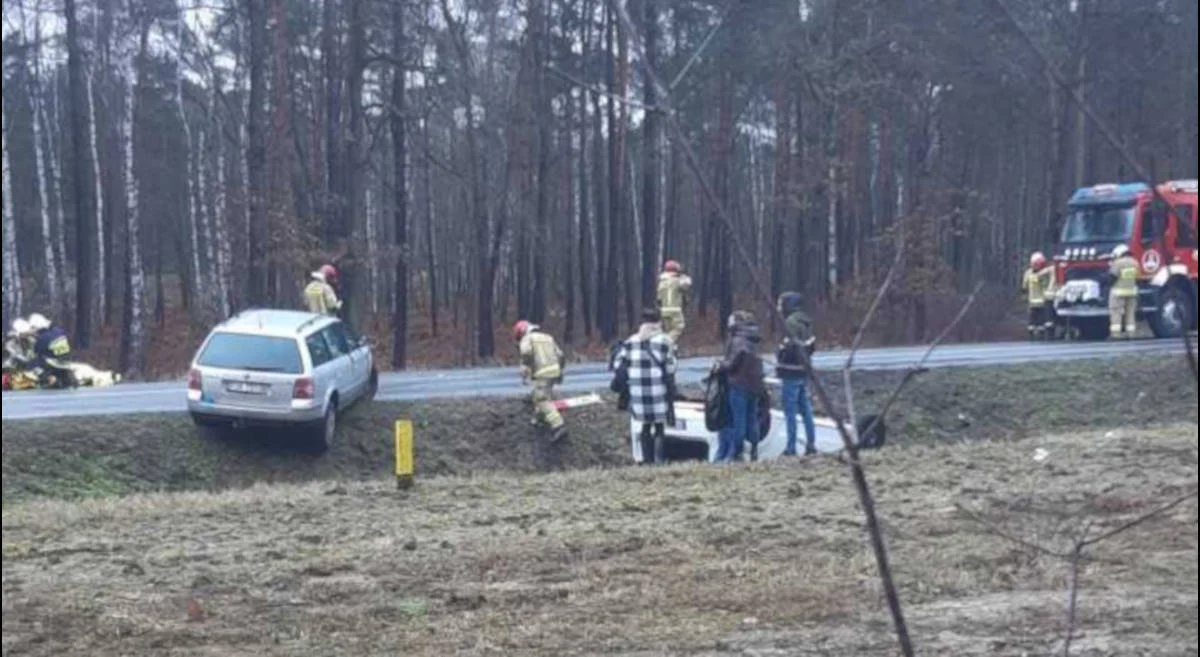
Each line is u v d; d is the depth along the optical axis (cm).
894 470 1425
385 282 6175
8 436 1900
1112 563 991
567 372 2633
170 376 3656
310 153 4297
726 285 4700
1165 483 1280
